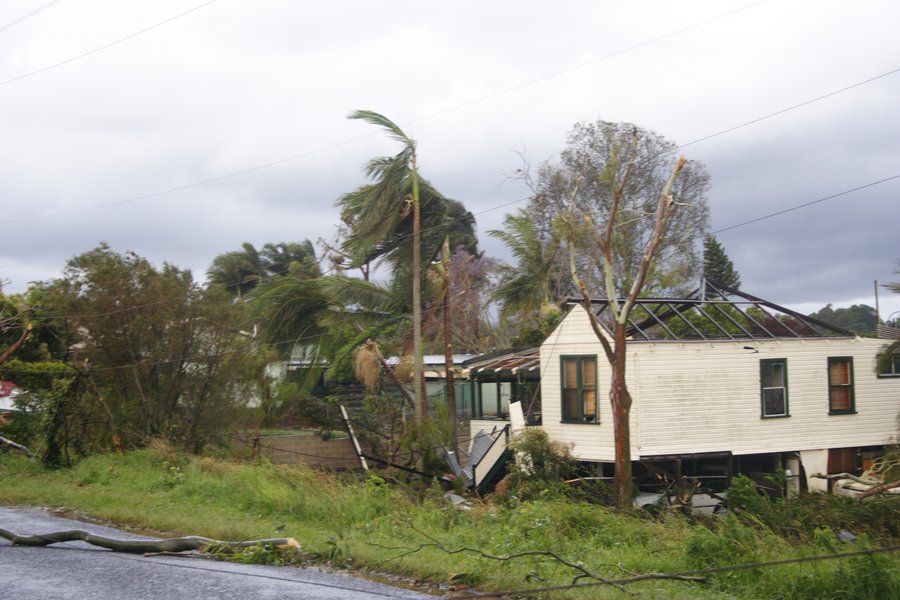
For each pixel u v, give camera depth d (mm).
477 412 32125
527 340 36531
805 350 26344
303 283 31406
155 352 24047
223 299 25531
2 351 28906
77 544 13188
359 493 16656
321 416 32469
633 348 24219
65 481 20297
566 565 10875
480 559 11141
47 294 24500
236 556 11945
